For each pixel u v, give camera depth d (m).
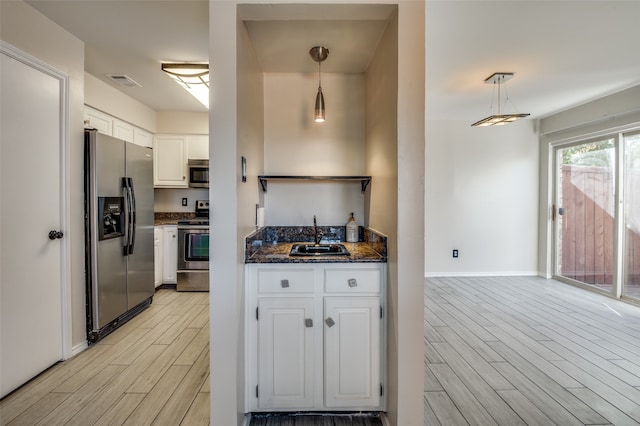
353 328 1.70
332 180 2.54
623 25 2.17
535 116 4.55
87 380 2.01
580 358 2.34
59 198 2.21
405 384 1.52
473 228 4.74
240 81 1.56
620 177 3.67
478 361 2.29
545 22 2.13
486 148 4.71
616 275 3.72
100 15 2.06
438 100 3.79
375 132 2.08
